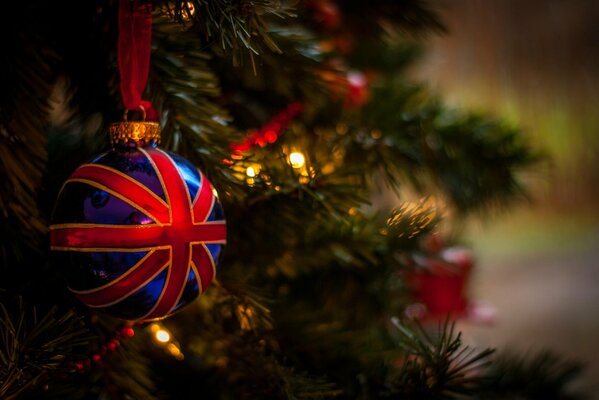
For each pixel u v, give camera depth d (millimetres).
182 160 508
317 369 631
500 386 686
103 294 489
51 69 582
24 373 480
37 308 539
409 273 795
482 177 803
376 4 718
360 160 706
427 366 575
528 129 868
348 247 647
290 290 726
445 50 3400
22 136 541
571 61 3715
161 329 594
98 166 494
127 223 482
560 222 3410
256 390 582
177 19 509
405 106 792
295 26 673
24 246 562
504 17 3568
